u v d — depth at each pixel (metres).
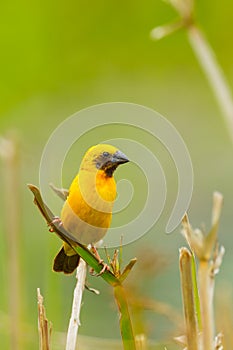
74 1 22.28
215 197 6.09
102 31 22.80
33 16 21.94
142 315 8.45
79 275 6.45
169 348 7.95
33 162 15.41
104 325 11.93
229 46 22.97
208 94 23.86
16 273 9.60
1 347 9.21
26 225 14.97
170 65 23.91
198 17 22.52
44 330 6.06
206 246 6.08
